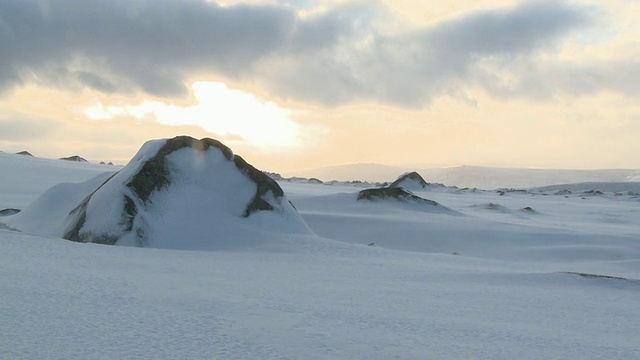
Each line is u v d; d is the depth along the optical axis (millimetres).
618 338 9875
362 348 7789
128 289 10016
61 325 7445
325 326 8797
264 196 23984
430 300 11977
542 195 94750
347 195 43875
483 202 65188
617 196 96500
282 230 23000
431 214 41625
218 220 22281
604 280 15836
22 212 25266
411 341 8391
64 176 49312
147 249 17172
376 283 13820
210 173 24047
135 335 7348
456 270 16969
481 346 8500
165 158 23422
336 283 13367
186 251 17844
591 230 39031
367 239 33375
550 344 9008
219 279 12539
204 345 7219
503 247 31734
